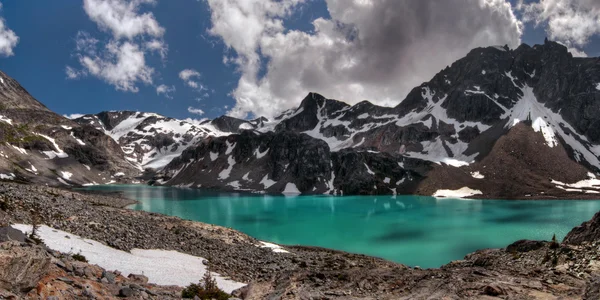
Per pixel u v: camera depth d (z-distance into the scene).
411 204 142.38
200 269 28.83
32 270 10.30
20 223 27.58
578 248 24.69
